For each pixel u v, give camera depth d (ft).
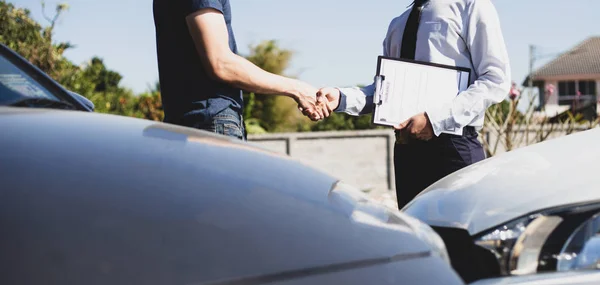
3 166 4.46
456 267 6.43
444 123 9.88
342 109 10.88
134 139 5.34
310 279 4.11
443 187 7.43
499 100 10.12
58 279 3.66
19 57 7.14
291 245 4.31
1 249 3.76
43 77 7.09
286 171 5.53
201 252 4.02
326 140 42.68
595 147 7.29
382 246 4.61
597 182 6.59
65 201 4.19
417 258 4.65
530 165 7.26
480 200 6.82
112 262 3.81
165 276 3.81
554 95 159.12
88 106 7.70
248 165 5.38
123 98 59.41
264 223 4.46
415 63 10.21
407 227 5.08
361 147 43.19
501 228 6.44
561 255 6.22
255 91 9.66
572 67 160.04
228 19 9.75
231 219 4.40
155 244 4.00
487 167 7.55
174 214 4.29
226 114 9.54
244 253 4.11
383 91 10.15
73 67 48.75
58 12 45.16
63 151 4.82
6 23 44.01
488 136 31.12
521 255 6.29
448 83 10.18
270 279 4.01
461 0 10.25
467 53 10.34
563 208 6.42
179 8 9.38
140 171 4.74
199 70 9.48
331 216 4.83
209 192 4.67
